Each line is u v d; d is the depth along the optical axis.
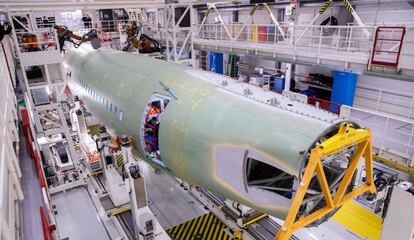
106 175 8.06
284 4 19.23
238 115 5.20
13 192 4.79
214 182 5.56
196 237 8.13
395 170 10.65
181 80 6.72
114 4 11.68
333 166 5.12
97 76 9.51
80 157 11.30
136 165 6.57
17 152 6.98
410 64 10.34
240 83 6.55
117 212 8.23
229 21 24.59
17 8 10.30
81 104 11.73
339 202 4.44
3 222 2.97
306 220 4.13
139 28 14.49
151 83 7.13
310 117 4.72
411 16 13.62
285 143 4.45
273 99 5.38
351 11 13.08
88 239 7.77
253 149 4.77
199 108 5.75
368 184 5.00
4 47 9.87
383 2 14.45
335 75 16.61
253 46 16.86
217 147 5.23
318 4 17.23
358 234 8.54
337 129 4.61
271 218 7.57
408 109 15.45
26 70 11.97
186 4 13.54
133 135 7.20
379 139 13.63
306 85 20.36
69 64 13.34
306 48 15.86
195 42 19.77
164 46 16.94
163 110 6.36
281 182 5.04
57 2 10.70
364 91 17.33
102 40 17.45
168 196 10.02
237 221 7.18
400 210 5.59
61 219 8.49
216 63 24.88
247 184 5.12
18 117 9.41
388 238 5.92
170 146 6.06
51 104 10.97
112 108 8.04
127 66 8.56
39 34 11.83
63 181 10.10
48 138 12.60
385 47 14.45
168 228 8.53
